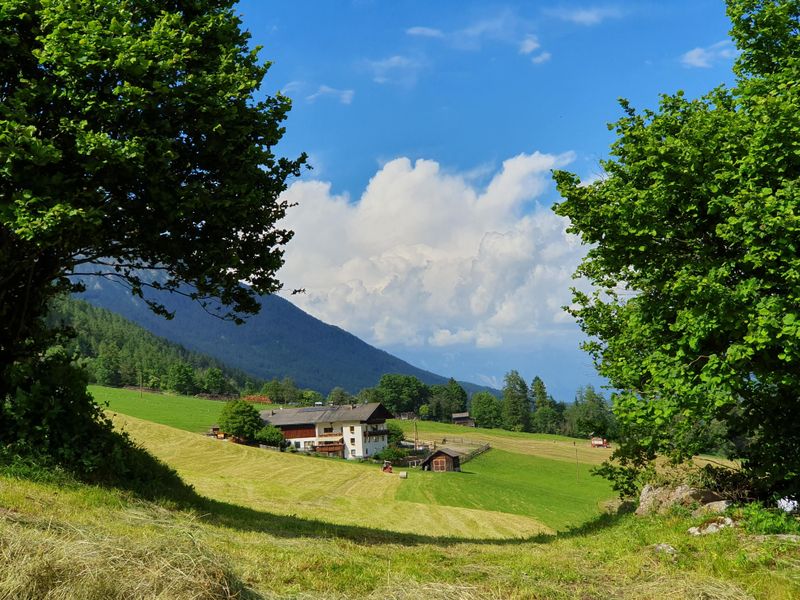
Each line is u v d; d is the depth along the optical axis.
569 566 9.47
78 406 13.73
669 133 12.65
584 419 17.53
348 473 63.69
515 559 10.27
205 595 6.09
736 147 10.92
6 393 13.23
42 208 11.02
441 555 10.72
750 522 10.08
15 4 11.53
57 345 15.97
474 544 13.95
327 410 117.50
